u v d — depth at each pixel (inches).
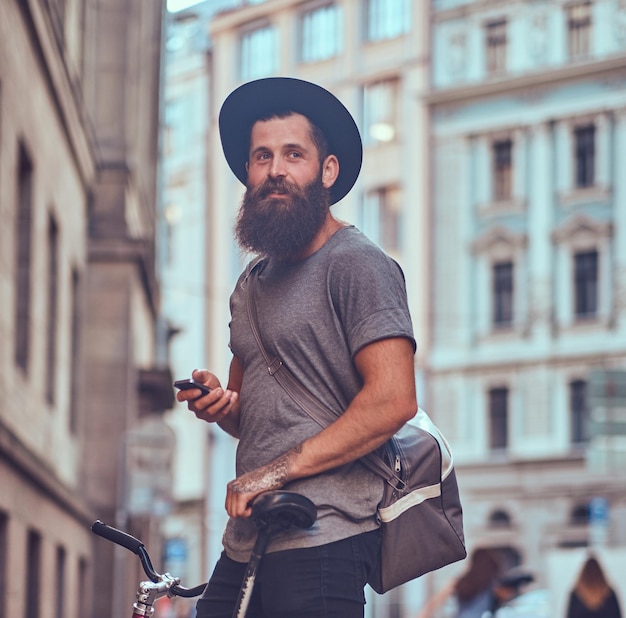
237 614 131.7
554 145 2114.9
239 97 145.9
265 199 142.3
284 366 142.1
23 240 661.9
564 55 2105.1
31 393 670.5
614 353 2036.2
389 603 1935.3
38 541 685.9
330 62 2257.6
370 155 2235.5
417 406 137.9
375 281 139.3
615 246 2062.0
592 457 1562.5
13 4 579.5
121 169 982.4
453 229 2170.3
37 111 672.4
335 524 136.2
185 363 2363.4
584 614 438.3
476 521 2062.0
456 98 2172.7
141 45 1086.4
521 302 2110.0
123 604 958.4
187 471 2309.3
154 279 1175.6
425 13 2194.9
